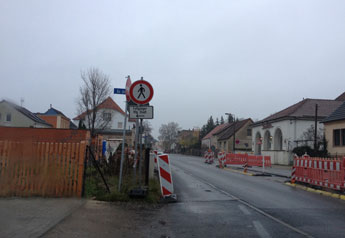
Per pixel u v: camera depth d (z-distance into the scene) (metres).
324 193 11.53
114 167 13.18
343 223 6.79
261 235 5.83
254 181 15.77
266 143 44.62
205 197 10.10
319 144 32.16
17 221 5.94
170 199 9.16
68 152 8.49
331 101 41.22
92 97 29.19
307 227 6.43
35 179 8.36
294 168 14.99
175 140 129.38
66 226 5.88
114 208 7.70
